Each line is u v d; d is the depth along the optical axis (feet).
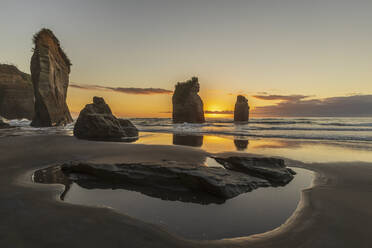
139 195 21.06
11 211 15.66
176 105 235.61
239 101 294.87
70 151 42.42
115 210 16.70
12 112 188.96
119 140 67.92
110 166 26.14
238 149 49.21
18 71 207.00
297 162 36.17
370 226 14.35
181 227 14.62
